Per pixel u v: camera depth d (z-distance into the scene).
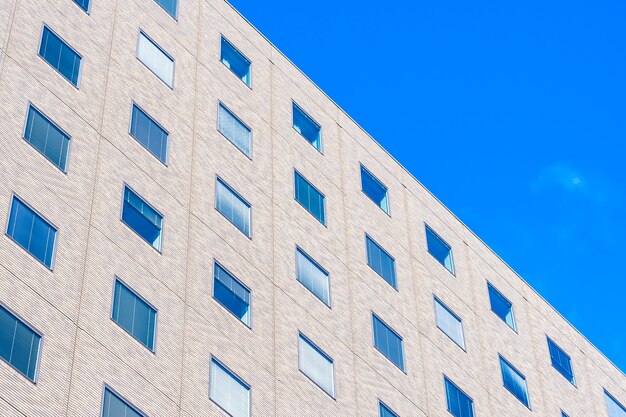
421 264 62.88
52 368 38.47
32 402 37.09
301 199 57.06
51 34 48.84
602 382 71.56
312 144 61.31
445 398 57.03
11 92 44.72
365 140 65.75
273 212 54.34
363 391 51.94
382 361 54.53
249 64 60.84
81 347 40.00
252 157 55.81
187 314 45.38
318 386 49.56
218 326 46.47
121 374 40.78
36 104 45.44
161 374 42.38
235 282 49.03
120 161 47.53
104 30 52.16
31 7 48.78
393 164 66.81
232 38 60.88
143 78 52.44
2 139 42.78
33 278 40.12
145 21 55.34
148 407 41.00
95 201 44.88
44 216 42.22
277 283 51.38
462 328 62.38
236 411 44.56
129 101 50.50
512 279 70.12
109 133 48.06
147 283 44.56
